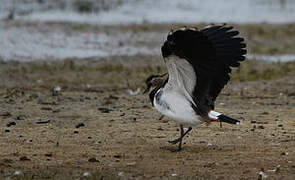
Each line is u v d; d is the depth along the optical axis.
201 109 11.55
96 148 12.63
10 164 11.30
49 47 27.09
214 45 11.39
